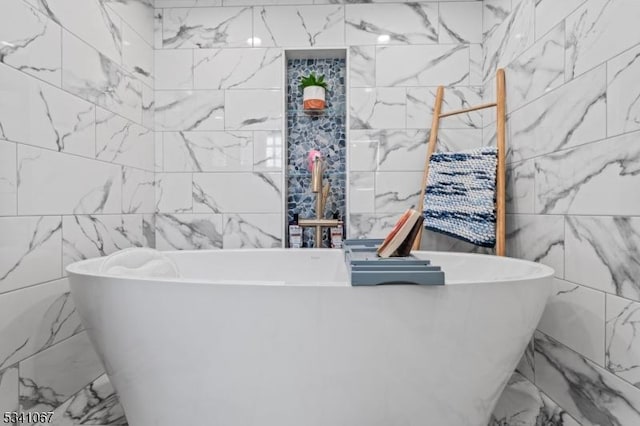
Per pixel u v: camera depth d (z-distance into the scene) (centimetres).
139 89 176
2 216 99
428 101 188
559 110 122
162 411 95
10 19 101
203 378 90
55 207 119
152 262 135
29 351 108
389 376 88
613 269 98
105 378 140
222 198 191
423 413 91
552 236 126
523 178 146
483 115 185
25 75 106
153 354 92
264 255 167
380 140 188
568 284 117
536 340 133
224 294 87
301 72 205
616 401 97
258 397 90
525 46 144
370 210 188
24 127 106
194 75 191
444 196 170
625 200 93
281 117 190
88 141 136
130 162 167
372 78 189
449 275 155
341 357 87
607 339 100
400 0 189
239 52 191
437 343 88
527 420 112
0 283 98
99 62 143
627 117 93
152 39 190
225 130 191
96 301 95
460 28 188
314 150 193
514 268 131
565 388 117
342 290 85
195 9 191
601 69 102
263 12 190
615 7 96
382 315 86
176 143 192
